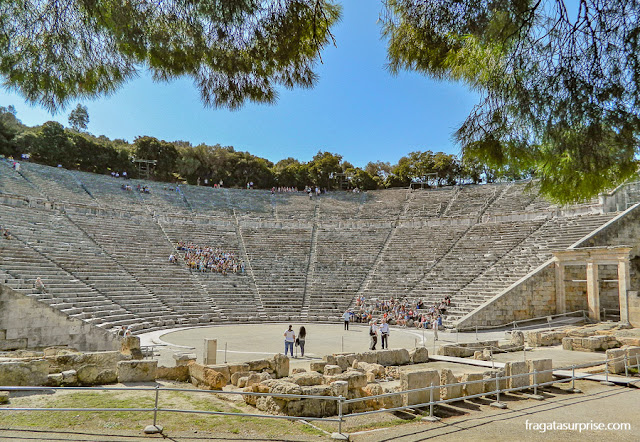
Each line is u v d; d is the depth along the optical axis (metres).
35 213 35.66
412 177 82.31
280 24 5.70
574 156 5.12
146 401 10.62
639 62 4.67
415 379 11.03
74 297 25.20
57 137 64.62
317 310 36.84
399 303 35.03
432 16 5.55
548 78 5.07
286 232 51.25
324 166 85.69
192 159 83.06
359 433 8.93
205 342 16.78
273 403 10.13
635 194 34.47
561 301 30.19
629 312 25.47
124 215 45.12
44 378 11.52
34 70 5.50
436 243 43.84
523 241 37.31
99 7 5.22
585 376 13.37
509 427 9.28
